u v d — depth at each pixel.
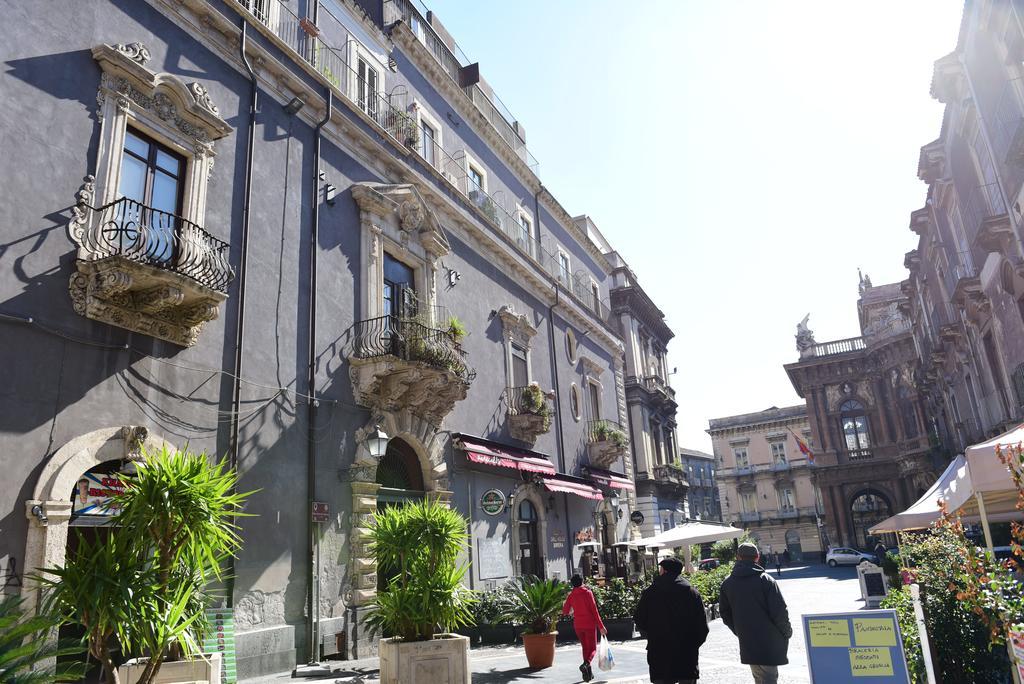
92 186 8.96
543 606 11.47
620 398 29.89
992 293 19.73
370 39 16.81
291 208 12.59
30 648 4.66
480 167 21.44
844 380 49.28
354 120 14.73
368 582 12.29
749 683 9.42
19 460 7.68
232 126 11.55
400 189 15.38
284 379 11.64
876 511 52.91
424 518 8.75
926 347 34.12
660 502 35.59
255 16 12.78
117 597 5.27
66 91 8.96
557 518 20.86
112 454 8.60
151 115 10.01
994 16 14.86
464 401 17.06
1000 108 15.85
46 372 8.12
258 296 11.44
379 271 14.43
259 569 10.39
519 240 22.95
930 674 6.08
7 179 8.12
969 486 8.12
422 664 7.92
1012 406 20.42
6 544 7.41
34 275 8.20
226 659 9.03
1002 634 6.08
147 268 8.60
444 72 19.70
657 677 6.58
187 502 5.80
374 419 13.40
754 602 6.41
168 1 10.77
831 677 5.75
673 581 6.82
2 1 8.48
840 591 26.28
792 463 63.22
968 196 20.30
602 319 28.98
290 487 11.30
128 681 6.49
